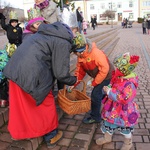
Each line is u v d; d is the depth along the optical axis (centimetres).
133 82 235
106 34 1652
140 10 6012
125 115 241
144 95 459
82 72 309
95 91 303
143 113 372
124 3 6012
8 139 256
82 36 270
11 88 234
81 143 269
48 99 244
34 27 294
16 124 234
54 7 355
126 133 254
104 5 6009
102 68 274
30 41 229
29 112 232
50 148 260
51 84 238
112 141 293
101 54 279
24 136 235
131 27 3612
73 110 253
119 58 237
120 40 1571
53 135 259
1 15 488
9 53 299
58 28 231
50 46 226
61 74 230
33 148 252
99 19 6081
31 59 220
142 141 292
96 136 307
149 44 1280
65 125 315
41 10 353
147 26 2131
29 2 5403
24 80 218
